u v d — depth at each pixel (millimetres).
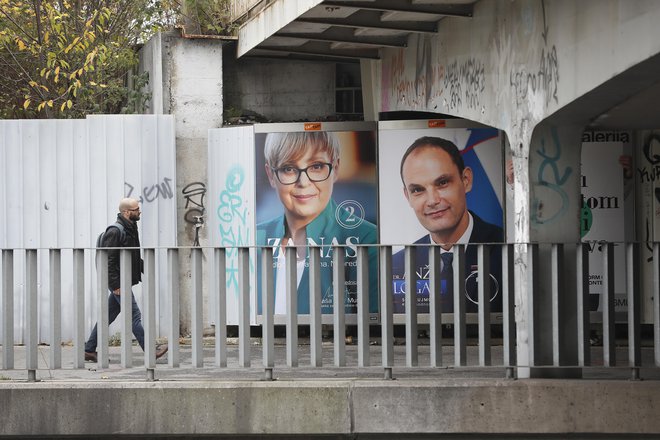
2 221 13578
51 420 9094
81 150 13703
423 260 13266
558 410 8836
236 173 13672
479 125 13250
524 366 9047
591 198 12945
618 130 12680
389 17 12016
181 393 9000
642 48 7430
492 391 8883
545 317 9375
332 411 8938
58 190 13656
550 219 9508
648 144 12898
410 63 13656
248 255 9211
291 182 13414
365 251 9125
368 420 8922
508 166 13211
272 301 9211
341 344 9164
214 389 8992
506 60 10102
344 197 13398
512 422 8852
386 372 9164
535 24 9367
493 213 13258
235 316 13688
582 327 8953
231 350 12914
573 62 8594
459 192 13258
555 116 9156
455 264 9039
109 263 11531
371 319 13305
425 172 13297
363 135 13359
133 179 13797
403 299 13352
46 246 13625
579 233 9516
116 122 13773
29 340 9359
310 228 13406
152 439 9062
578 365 9000
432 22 12453
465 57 11406
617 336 13391
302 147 13406
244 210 13570
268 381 9117
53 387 9109
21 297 13570
